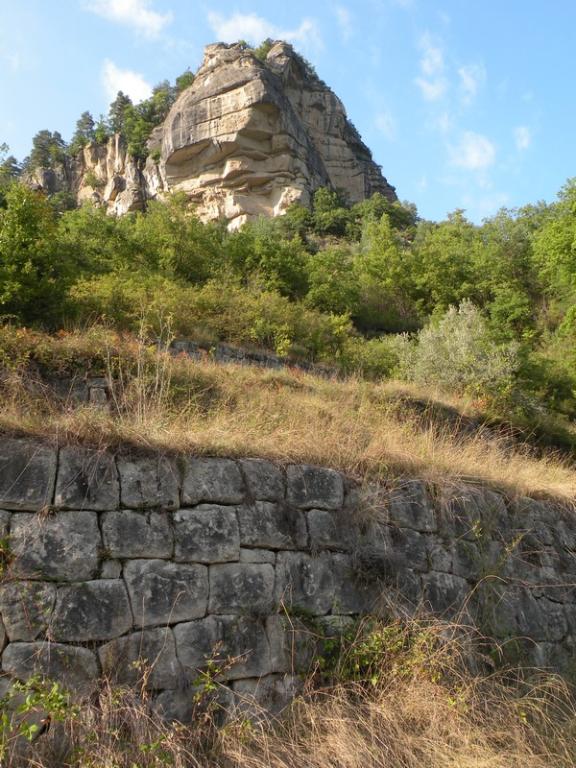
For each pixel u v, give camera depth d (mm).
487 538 5871
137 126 69188
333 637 4613
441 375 15391
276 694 4250
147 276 19516
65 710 3496
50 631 3740
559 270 21000
